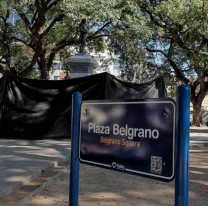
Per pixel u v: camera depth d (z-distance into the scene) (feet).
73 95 7.05
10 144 26.89
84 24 40.93
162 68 82.69
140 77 82.94
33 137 30.81
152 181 15.64
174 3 62.64
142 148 5.59
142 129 5.62
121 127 6.04
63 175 16.30
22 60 87.25
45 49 70.44
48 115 30.91
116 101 6.17
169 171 5.09
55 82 31.09
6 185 12.90
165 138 5.19
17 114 31.12
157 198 12.59
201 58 65.16
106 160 6.28
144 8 71.97
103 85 30.12
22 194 12.44
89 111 6.73
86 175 16.78
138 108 5.73
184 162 4.77
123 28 66.23
